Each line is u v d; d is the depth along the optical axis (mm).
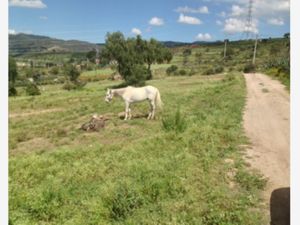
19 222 5941
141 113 18484
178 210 6371
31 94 44688
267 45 112875
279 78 38188
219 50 137500
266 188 7367
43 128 16359
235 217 5938
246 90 25906
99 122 14750
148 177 7770
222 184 7555
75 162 9523
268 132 12359
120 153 9992
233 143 10750
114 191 6852
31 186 8070
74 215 6281
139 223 5977
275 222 5910
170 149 10125
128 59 46000
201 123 13281
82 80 65875
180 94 26328
